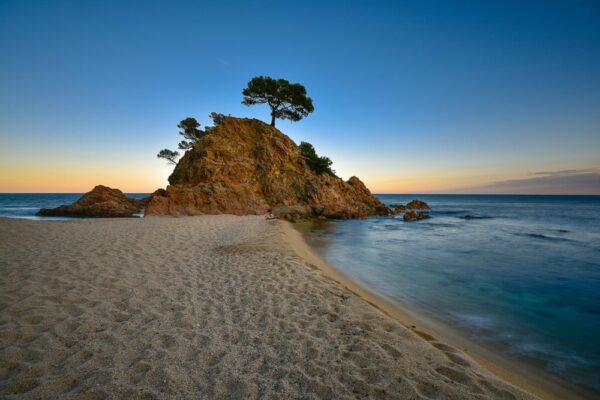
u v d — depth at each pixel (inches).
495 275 430.6
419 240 748.0
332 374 148.7
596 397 163.3
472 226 1084.5
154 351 161.8
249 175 1427.2
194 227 709.9
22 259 338.6
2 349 156.6
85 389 128.5
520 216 1592.0
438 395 136.7
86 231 572.7
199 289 269.6
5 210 1845.5
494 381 153.3
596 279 414.9
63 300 226.2
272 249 461.4
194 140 2082.9
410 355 172.1
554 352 213.0
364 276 407.2
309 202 1396.4
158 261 361.1
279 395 131.3
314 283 302.5
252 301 247.0
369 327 206.5
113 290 253.8
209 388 133.7
